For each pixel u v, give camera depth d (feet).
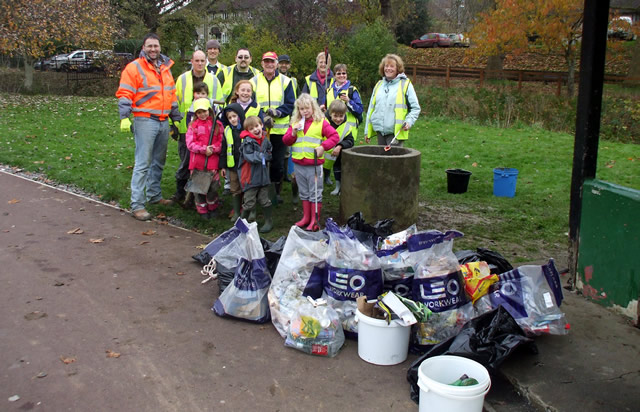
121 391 10.47
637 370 10.93
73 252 17.65
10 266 16.31
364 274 12.42
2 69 86.38
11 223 20.45
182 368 11.31
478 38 71.72
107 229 20.11
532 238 19.92
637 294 12.57
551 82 70.28
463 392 8.92
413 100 22.00
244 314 13.30
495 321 10.98
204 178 20.65
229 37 91.97
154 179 22.76
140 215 21.29
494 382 10.88
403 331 11.50
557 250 18.61
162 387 10.64
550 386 10.40
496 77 73.46
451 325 11.95
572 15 62.28
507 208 23.85
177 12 96.37
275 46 67.87
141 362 11.48
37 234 19.27
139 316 13.50
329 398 10.43
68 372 11.02
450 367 10.14
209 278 15.83
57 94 78.48
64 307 13.83
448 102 61.11
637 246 12.44
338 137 19.30
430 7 154.30
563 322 12.00
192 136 20.44
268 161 20.90
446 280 11.94
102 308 13.84
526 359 11.35
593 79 13.26
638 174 25.98
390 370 11.43
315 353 11.87
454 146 40.01
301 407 10.14
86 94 80.07
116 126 47.29
